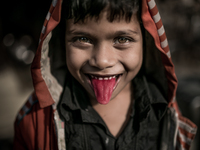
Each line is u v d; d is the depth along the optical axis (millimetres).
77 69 808
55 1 781
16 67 3596
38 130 931
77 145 921
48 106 954
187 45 3523
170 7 2959
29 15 3555
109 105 962
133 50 772
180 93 1960
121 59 769
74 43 775
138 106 959
